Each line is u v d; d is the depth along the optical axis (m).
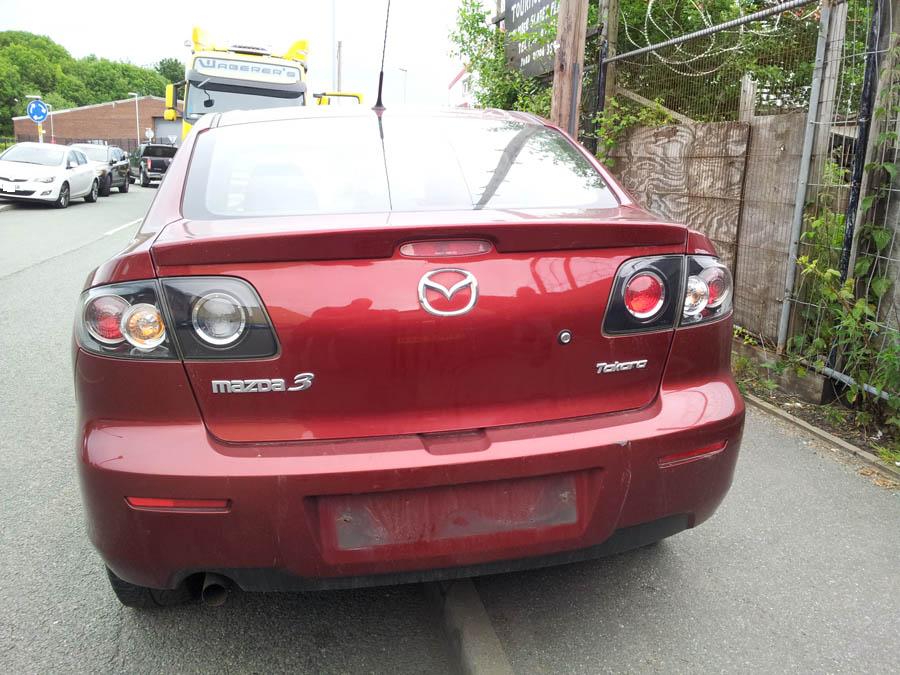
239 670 2.41
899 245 4.04
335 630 2.62
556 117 7.29
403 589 2.88
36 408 4.70
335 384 2.06
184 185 2.64
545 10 9.02
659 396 2.32
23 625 2.62
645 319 2.27
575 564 2.99
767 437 4.18
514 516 2.16
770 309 5.06
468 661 2.33
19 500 3.51
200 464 2.00
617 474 2.20
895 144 4.02
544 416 2.21
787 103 6.23
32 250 11.38
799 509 3.40
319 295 2.04
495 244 2.13
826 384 4.54
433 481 2.07
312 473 2.01
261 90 15.27
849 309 4.25
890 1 3.96
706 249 2.40
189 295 2.01
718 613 2.67
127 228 14.63
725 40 6.71
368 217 2.27
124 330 2.03
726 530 3.23
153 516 2.02
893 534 3.19
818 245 4.53
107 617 2.67
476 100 11.56
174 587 2.16
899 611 2.68
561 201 2.70
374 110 3.18
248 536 2.03
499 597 2.78
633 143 6.86
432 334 2.09
